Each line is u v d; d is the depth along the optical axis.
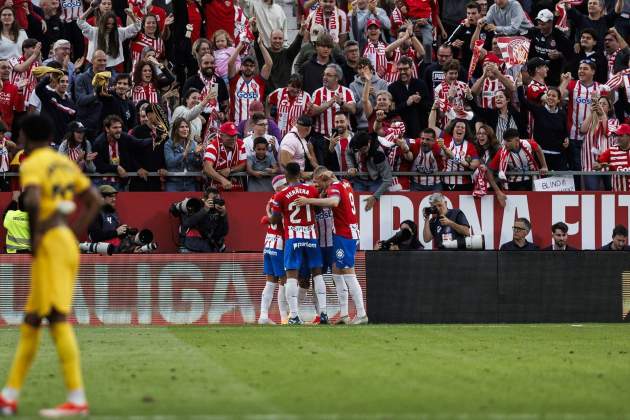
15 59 72.06
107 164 64.31
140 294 61.31
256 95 71.88
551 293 62.72
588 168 70.56
